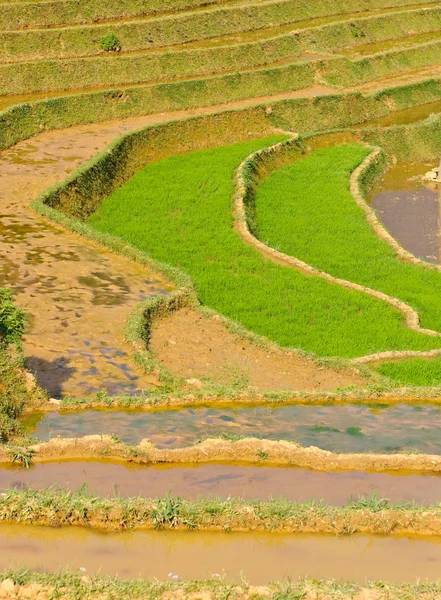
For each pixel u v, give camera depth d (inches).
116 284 800.3
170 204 1128.2
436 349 773.9
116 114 1467.8
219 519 368.8
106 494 395.5
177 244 994.7
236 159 1341.0
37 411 521.0
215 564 339.9
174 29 1861.5
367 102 1792.6
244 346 714.8
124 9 1894.7
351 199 1267.2
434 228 1247.5
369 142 1606.8
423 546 366.6
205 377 627.5
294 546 359.6
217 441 450.9
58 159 1198.9
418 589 316.2
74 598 301.0
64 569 324.8
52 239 901.8
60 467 425.7
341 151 1520.7
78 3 1808.6
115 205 1113.4
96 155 1182.3
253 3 2133.4
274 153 1417.3
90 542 350.9
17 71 1509.6
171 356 669.3
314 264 1008.9
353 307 868.6
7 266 809.5
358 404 593.0
